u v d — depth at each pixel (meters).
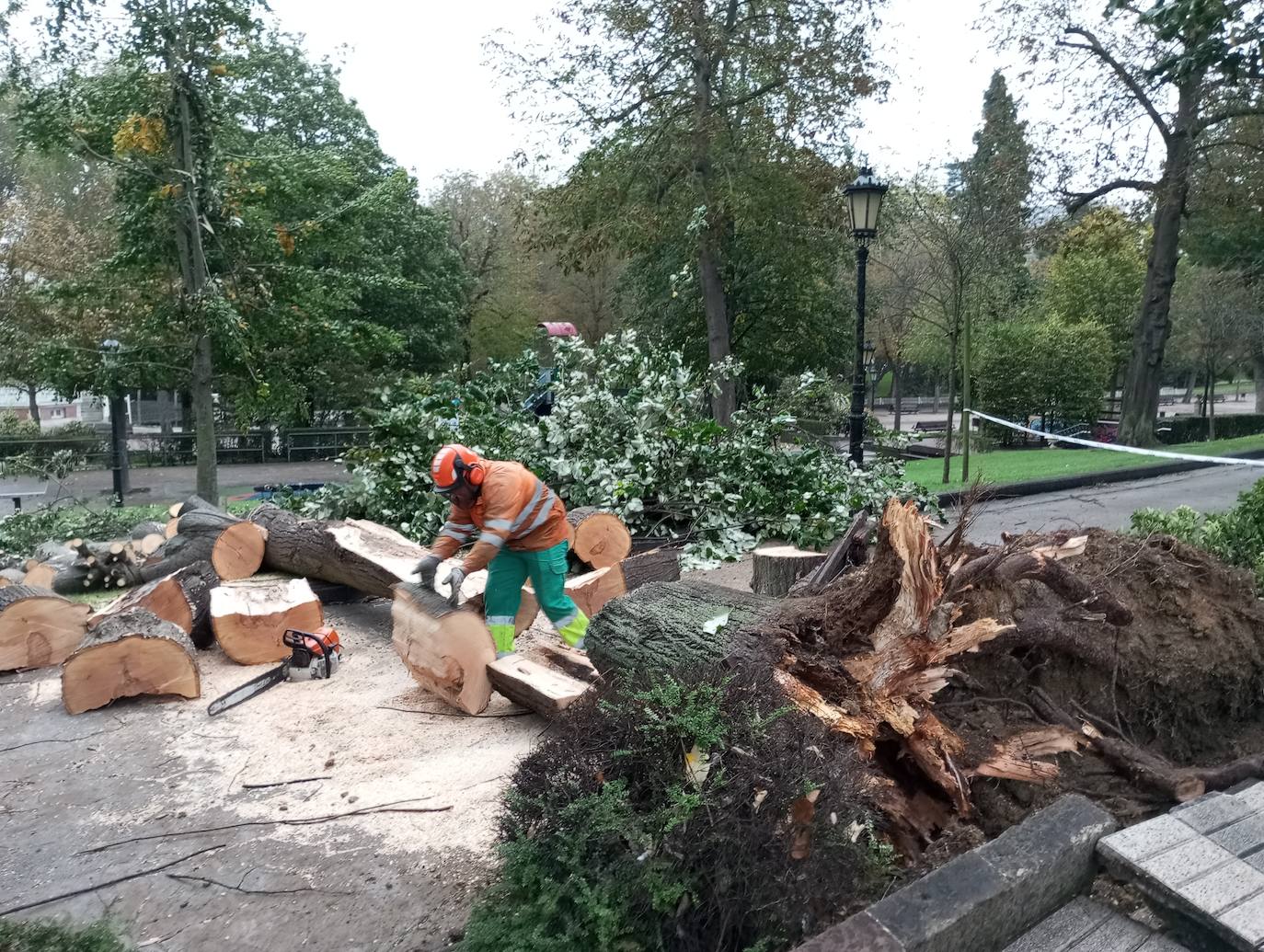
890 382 64.38
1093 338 29.84
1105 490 14.34
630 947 2.82
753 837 2.88
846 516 9.59
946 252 17.39
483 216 40.03
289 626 6.41
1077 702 4.48
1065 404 29.67
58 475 15.81
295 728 5.18
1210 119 19.56
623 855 3.01
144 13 12.55
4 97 14.15
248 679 6.07
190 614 6.71
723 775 3.03
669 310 26.27
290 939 3.19
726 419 21.34
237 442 30.81
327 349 19.58
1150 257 22.22
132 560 9.85
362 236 23.00
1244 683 4.78
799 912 2.87
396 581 6.65
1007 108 20.95
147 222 14.34
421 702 5.57
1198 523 7.51
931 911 2.67
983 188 17.25
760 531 10.21
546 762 3.38
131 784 4.50
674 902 2.90
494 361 11.98
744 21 20.02
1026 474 15.77
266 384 15.86
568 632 5.81
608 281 41.97
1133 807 3.86
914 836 3.59
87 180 33.03
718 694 3.27
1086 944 2.84
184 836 3.94
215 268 14.88
